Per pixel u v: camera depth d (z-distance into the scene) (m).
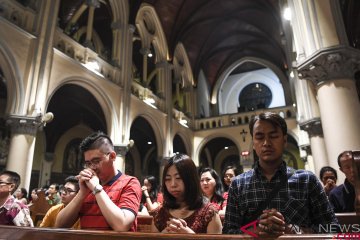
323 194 1.93
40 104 9.19
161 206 2.54
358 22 9.54
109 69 13.41
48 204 6.82
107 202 1.98
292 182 1.94
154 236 1.33
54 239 1.47
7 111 8.62
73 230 1.50
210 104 26.41
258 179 2.03
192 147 21.28
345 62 6.10
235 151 25.62
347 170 3.22
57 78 10.25
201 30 22.11
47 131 16.39
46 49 9.77
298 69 6.82
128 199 2.17
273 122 2.02
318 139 9.75
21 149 8.48
